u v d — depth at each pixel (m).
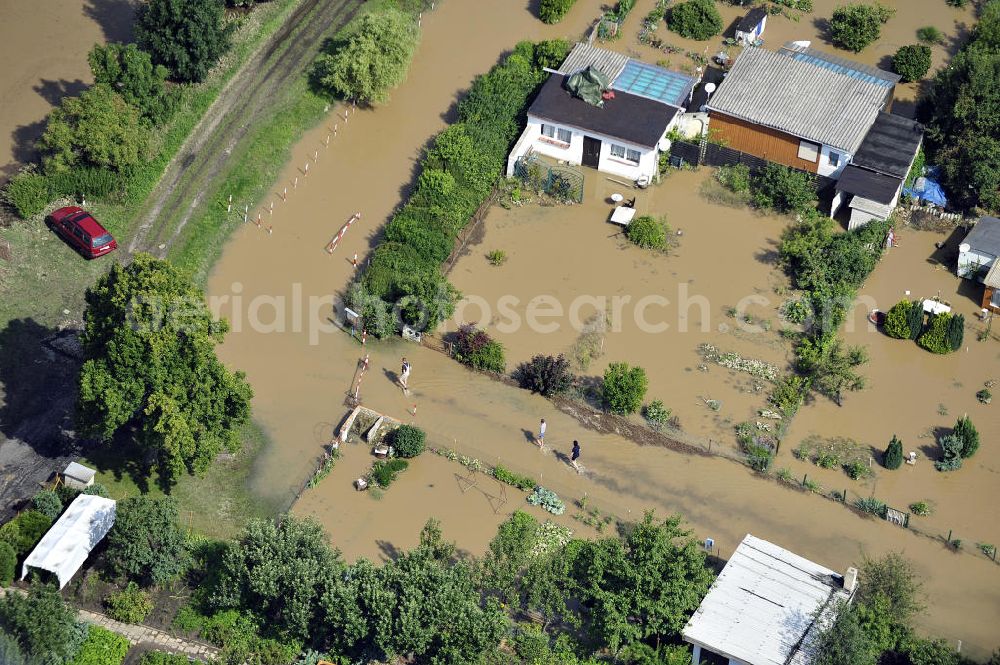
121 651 74.25
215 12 109.44
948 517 87.06
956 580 83.38
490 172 107.44
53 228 98.94
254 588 74.38
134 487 84.56
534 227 105.81
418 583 74.56
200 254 100.44
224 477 86.06
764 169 109.25
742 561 79.25
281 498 85.19
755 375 95.44
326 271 100.56
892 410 93.81
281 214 104.56
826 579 78.50
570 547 82.38
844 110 109.12
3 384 89.31
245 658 74.62
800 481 88.56
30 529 77.88
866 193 104.88
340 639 74.38
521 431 90.62
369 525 83.69
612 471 88.50
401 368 94.25
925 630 80.31
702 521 85.81
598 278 101.94
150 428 80.62
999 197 107.25
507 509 85.50
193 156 107.19
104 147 99.94
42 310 94.06
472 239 104.31
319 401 91.50
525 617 78.62
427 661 74.00
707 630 74.81
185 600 77.88
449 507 85.25
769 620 75.50
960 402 94.75
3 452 85.31
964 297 102.19
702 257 104.06
